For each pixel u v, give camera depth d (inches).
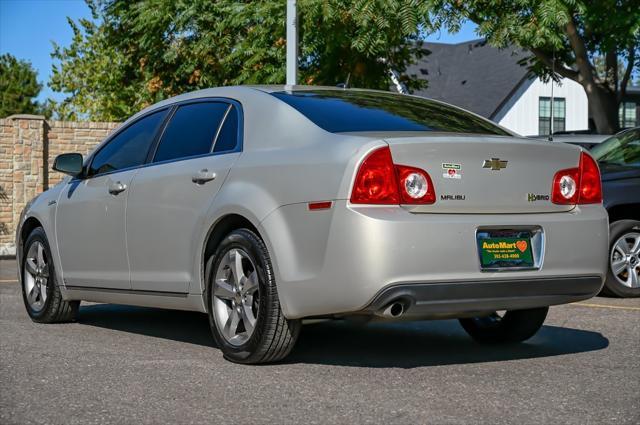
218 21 880.9
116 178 276.5
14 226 797.9
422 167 208.7
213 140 249.3
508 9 712.4
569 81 2089.1
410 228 203.0
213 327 236.8
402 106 249.9
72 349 253.4
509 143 219.5
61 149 816.9
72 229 292.2
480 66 2144.4
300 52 790.5
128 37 1015.0
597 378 214.7
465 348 256.8
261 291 220.5
